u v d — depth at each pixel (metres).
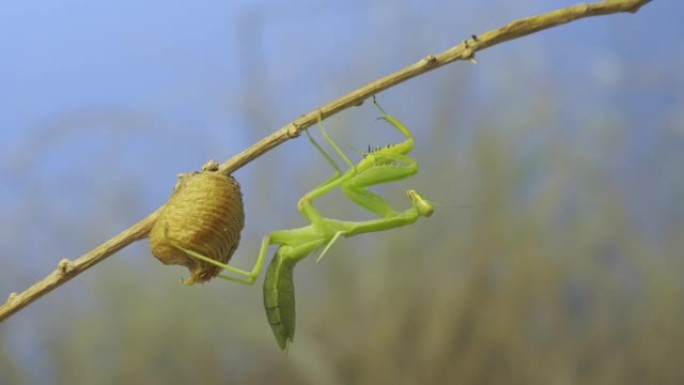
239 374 0.73
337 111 0.48
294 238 0.51
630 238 0.75
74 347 0.71
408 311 0.72
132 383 0.71
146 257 0.74
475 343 0.72
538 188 0.74
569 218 0.75
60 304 0.72
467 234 0.73
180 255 0.46
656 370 0.73
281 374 0.73
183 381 0.72
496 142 0.73
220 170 0.48
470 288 0.72
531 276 0.71
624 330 0.74
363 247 0.75
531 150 0.75
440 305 0.72
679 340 0.73
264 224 0.74
